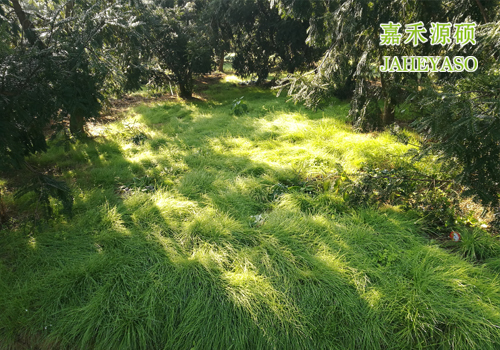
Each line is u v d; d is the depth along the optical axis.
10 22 3.76
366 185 3.80
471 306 2.51
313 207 3.87
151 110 9.17
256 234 3.36
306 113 7.92
